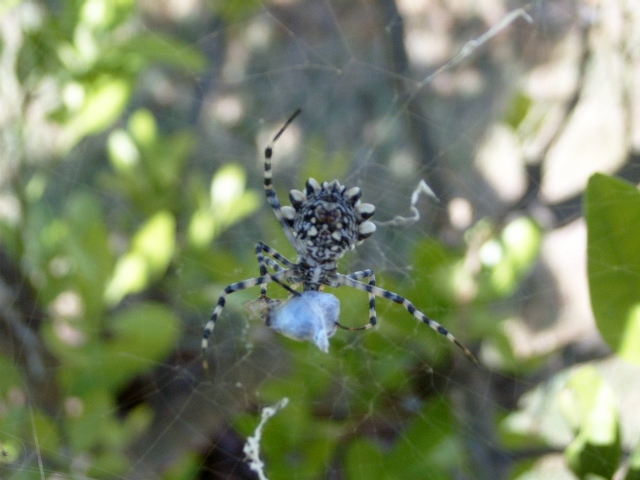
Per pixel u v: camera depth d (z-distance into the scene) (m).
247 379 0.26
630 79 0.26
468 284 0.23
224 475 0.23
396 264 0.28
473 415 0.23
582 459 0.20
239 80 0.39
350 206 0.21
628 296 0.18
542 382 0.23
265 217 0.30
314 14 0.39
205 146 0.37
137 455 0.25
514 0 0.34
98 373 0.23
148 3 0.40
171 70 0.38
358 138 0.36
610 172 0.25
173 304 0.26
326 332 0.20
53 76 0.24
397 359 0.23
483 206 0.30
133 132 0.26
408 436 0.22
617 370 0.27
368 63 0.37
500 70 0.33
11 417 0.24
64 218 0.25
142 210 0.26
